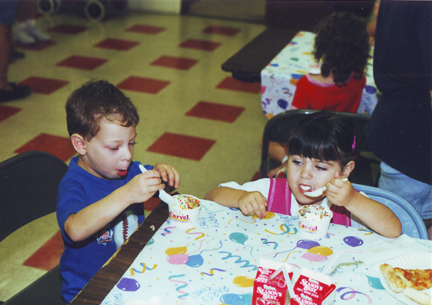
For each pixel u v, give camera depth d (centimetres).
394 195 109
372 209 99
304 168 112
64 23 484
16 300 110
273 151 216
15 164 108
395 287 79
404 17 122
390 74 135
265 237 94
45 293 113
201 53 411
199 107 312
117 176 108
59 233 196
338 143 108
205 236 93
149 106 310
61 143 260
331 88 186
